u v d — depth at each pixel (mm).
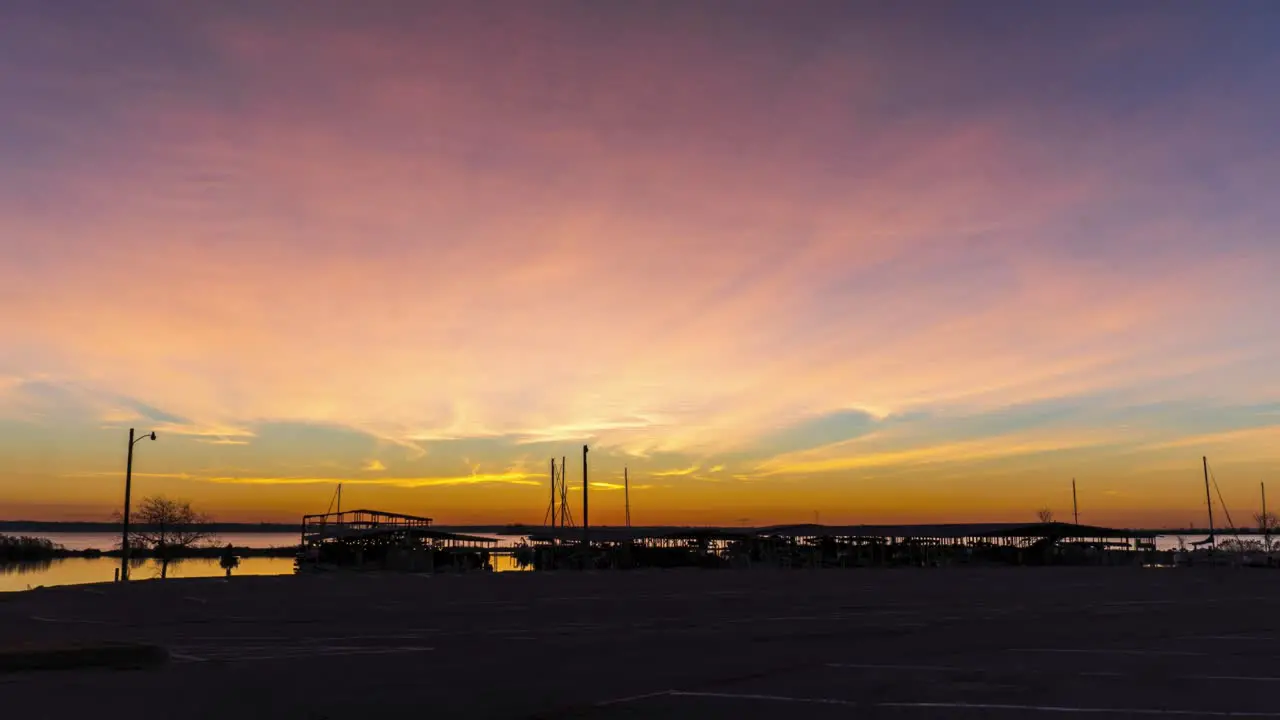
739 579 46938
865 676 13773
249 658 15719
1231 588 38688
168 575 66438
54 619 23297
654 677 13703
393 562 62406
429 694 12234
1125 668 14617
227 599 31219
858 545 75562
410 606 28047
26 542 127000
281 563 100312
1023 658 15867
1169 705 11453
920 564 72312
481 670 14367
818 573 56281
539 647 17453
